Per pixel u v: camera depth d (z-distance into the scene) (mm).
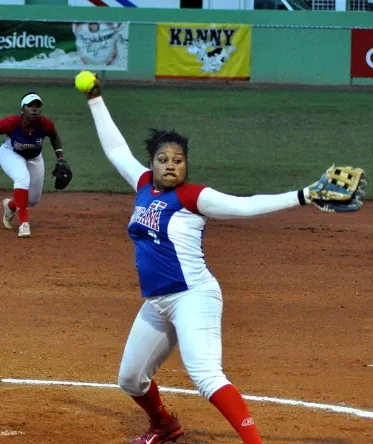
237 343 29938
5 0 123000
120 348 29266
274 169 68188
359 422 23125
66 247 44438
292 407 24156
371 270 41312
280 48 110500
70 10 115938
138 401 20875
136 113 90000
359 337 31016
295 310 34281
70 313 33250
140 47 110625
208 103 96875
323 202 17156
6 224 48250
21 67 102125
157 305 19359
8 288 36594
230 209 18234
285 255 43906
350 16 114438
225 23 111875
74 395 24953
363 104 98562
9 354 28500
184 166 19031
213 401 18641
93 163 70312
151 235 18969
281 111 93625
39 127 45094
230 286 37594
